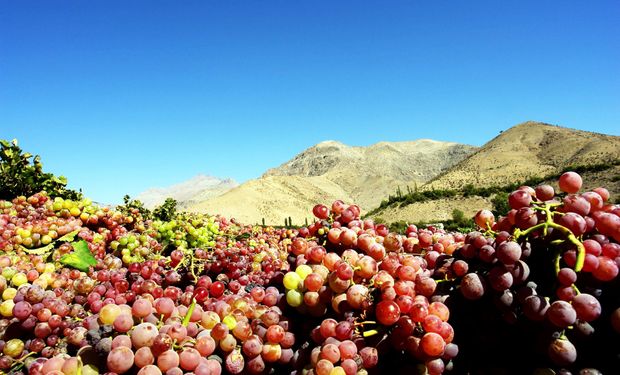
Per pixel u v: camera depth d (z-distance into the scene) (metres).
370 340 2.04
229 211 183.38
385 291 2.07
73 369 1.97
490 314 1.92
